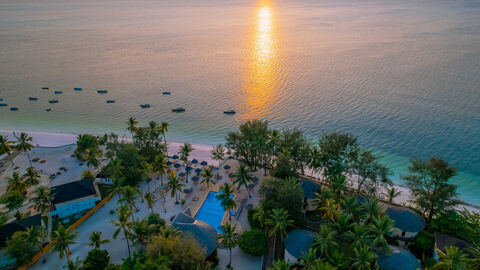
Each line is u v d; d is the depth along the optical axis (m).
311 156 76.06
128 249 57.50
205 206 70.38
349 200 58.41
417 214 61.75
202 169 87.19
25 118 134.75
